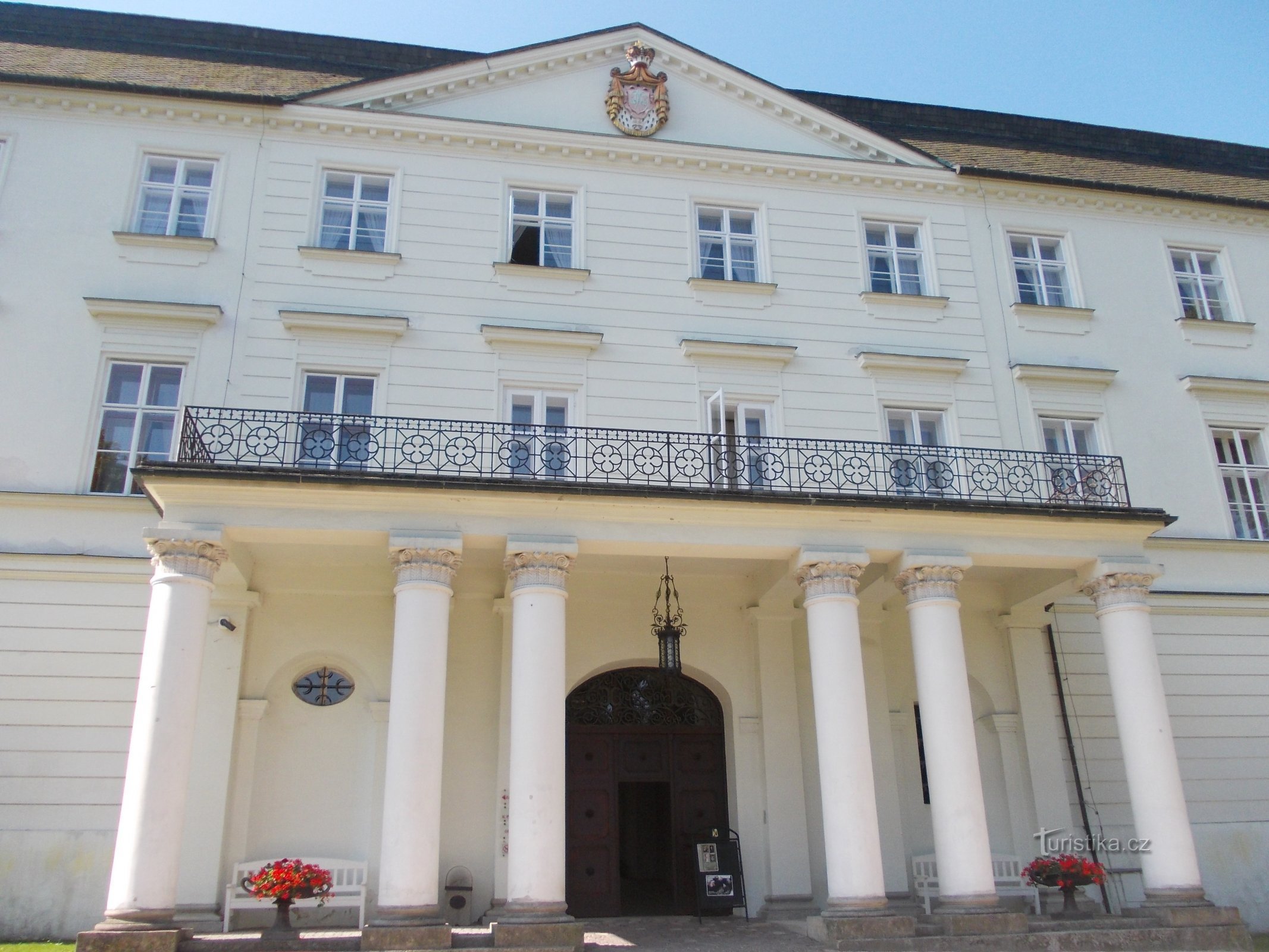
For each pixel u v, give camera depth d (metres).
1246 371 18.06
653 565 14.30
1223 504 17.02
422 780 10.30
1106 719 15.43
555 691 10.98
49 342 14.30
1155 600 15.98
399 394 14.88
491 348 15.40
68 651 13.11
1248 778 15.45
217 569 11.08
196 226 15.55
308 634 13.79
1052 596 14.55
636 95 17.55
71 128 15.52
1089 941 10.85
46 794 12.58
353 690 13.90
